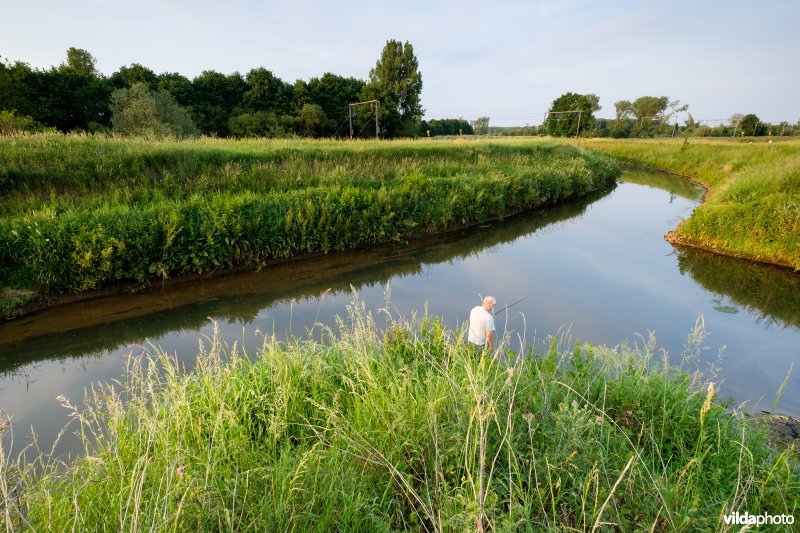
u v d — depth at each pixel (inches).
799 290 400.5
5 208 389.1
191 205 428.8
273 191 518.3
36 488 125.2
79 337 298.0
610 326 323.3
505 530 92.6
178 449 119.2
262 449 143.6
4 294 320.8
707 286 411.2
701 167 1256.8
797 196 511.8
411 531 106.8
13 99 1216.8
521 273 449.4
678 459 141.0
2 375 250.5
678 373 195.5
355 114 2185.0
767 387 243.8
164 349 279.9
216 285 396.8
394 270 452.8
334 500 114.0
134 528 93.4
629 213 779.4
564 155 1168.8
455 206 633.6
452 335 242.7
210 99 1927.9
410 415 144.0
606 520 106.0
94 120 1541.6
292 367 187.2
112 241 360.2
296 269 446.3
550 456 120.9
